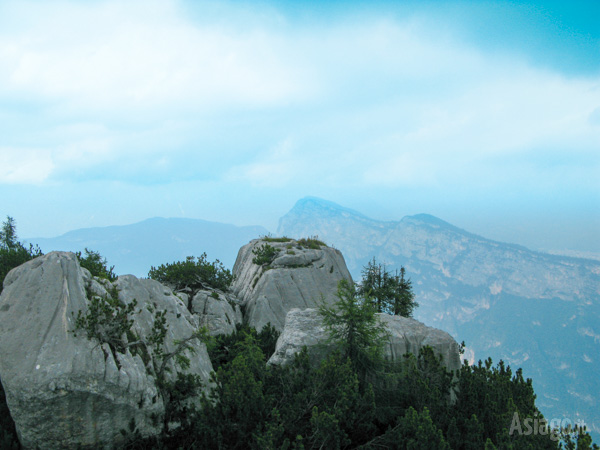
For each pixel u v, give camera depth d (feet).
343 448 43.27
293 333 64.44
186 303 102.83
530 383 53.21
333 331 58.03
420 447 37.22
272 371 54.34
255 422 41.93
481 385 48.88
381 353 57.77
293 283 123.13
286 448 36.47
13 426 42.86
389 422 47.52
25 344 41.04
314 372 48.98
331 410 43.09
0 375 39.06
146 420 45.37
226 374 47.32
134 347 49.55
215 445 40.86
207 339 55.77
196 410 49.01
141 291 60.34
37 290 45.24
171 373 52.16
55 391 38.37
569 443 39.17
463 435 41.52
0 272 65.36
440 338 66.54
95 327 44.73
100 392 40.68
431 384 51.39
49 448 39.75
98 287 51.78
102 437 41.88
